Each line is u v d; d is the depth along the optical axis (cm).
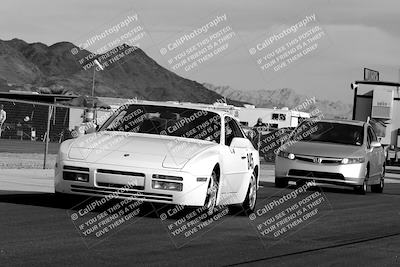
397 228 1161
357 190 1914
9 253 709
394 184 2625
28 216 976
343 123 2030
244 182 1194
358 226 1162
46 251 735
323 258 823
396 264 812
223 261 756
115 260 714
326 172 1870
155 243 841
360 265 792
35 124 3180
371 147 1986
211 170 1046
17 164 1939
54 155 2412
